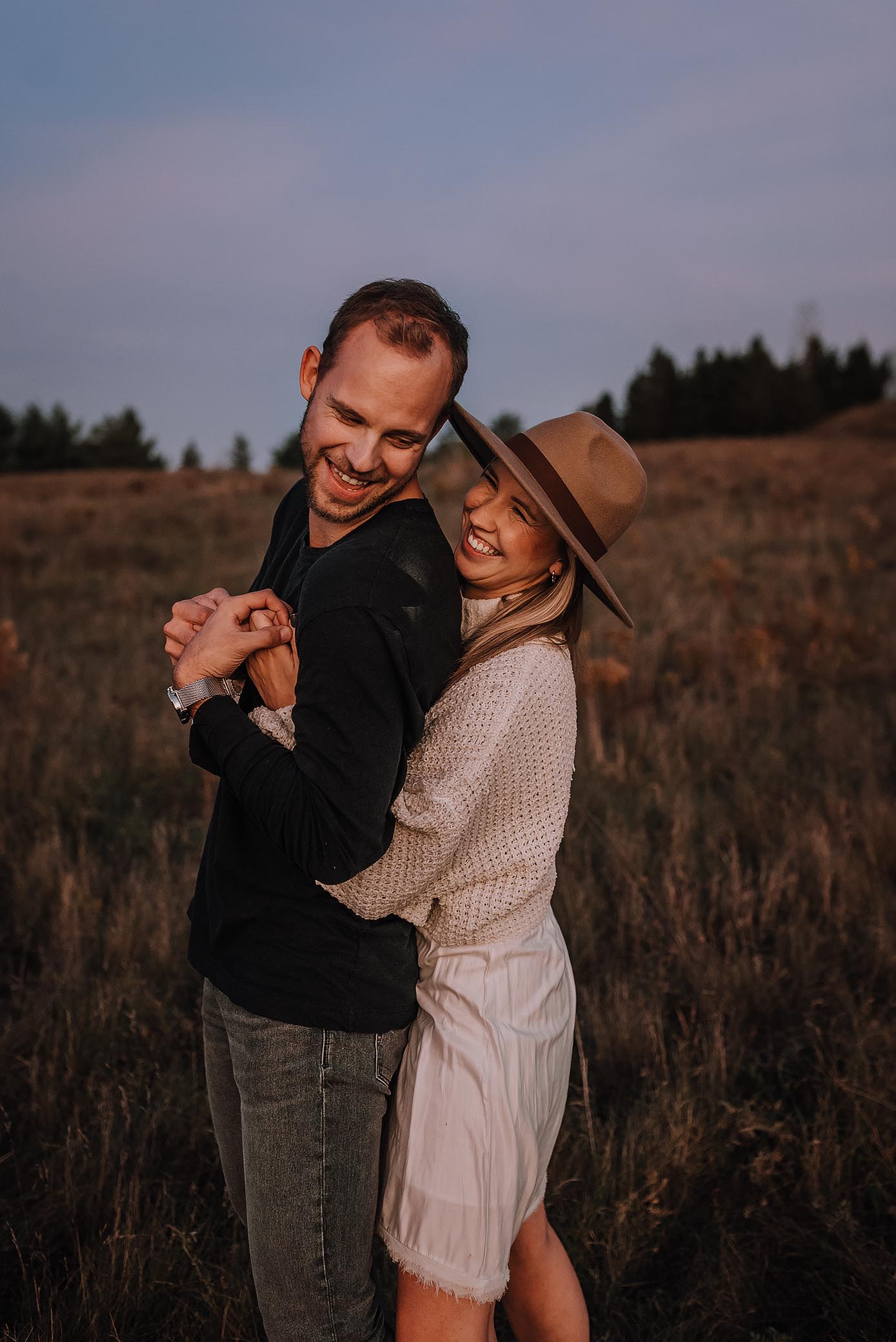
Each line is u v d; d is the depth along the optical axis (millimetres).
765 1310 2066
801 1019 2998
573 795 4586
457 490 16547
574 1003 1659
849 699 6055
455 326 1354
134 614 9703
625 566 10875
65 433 64062
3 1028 2879
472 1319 1423
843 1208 2146
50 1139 2449
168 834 4367
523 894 1478
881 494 16203
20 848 4125
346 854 1230
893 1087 2471
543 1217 1641
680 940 3215
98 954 3318
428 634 1325
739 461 23688
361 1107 1435
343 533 1439
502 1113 1418
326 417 1342
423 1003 1505
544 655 1476
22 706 6094
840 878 3611
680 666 7074
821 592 9117
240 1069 1449
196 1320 1968
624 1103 2635
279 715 1354
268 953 1413
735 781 4820
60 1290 2062
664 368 59188
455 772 1354
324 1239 1412
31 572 12047
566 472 1552
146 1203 2201
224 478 24609
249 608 1403
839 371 61250
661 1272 2184
